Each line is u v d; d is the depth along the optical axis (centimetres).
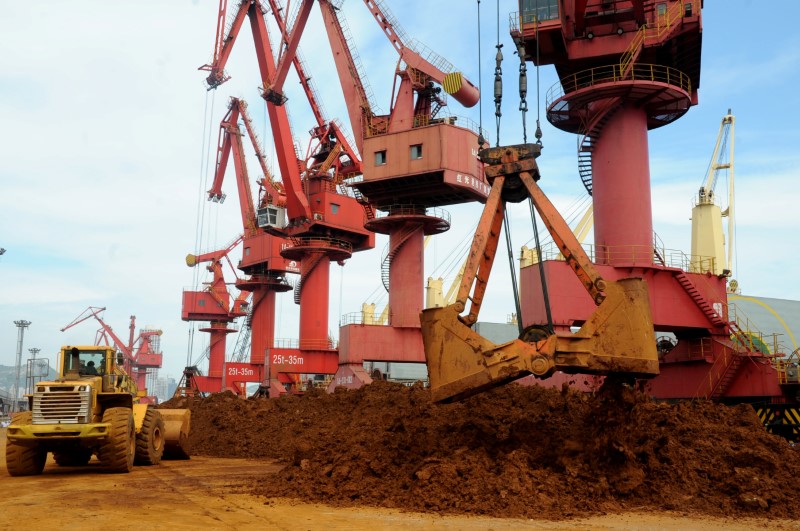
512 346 1445
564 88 3681
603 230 3488
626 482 1398
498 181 1590
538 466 1473
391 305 5100
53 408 2000
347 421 2888
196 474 2091
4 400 12588
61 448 2145
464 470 1433
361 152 5291
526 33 3359
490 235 1612
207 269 10888
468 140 4816
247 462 2614
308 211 6600
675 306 3409
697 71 3662
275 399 3859
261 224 7144
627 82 3306
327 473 1598
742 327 4219
